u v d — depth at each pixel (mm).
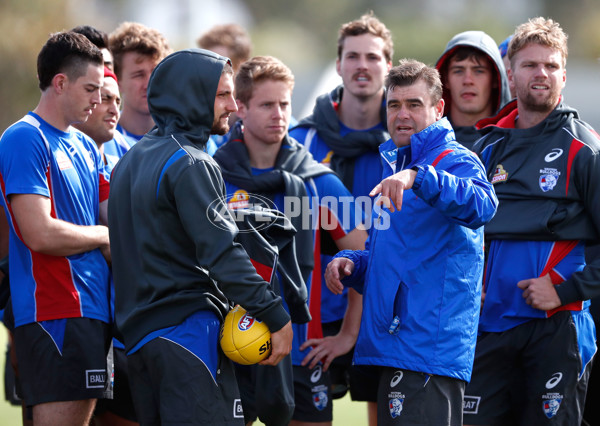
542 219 16781
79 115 16141
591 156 16656
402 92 15195
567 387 16875
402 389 14883
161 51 20594
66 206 16094
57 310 15820
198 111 14242
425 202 14445
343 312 19375
